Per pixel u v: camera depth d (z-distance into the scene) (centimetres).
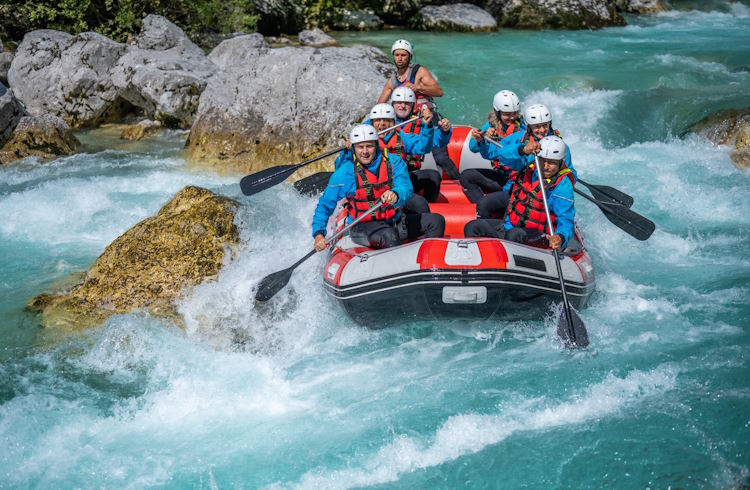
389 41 1480
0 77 1154
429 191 631
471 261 505
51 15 1253
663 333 532
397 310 529
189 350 533
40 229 743
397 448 425
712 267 643
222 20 1385
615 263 659
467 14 1620
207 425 455
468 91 1093
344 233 581
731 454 405
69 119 1091
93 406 474
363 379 496
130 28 1279
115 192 830
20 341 548
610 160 905
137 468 418
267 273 605
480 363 507
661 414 440
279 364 517
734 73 1163
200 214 621
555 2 1638
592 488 390
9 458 427
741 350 504
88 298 591
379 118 595
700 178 843
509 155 550
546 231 539
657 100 1038
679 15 1850
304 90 898
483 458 414
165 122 1050
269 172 662
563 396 462
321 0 1577
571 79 1131
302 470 413
